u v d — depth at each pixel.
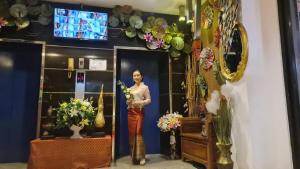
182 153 4.27
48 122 4.26
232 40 3.20
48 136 3.76
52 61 4.50
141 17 5.02
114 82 4.71
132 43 4.89
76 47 4.64
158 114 5.22
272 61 2.53
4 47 4.55
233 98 3.04
